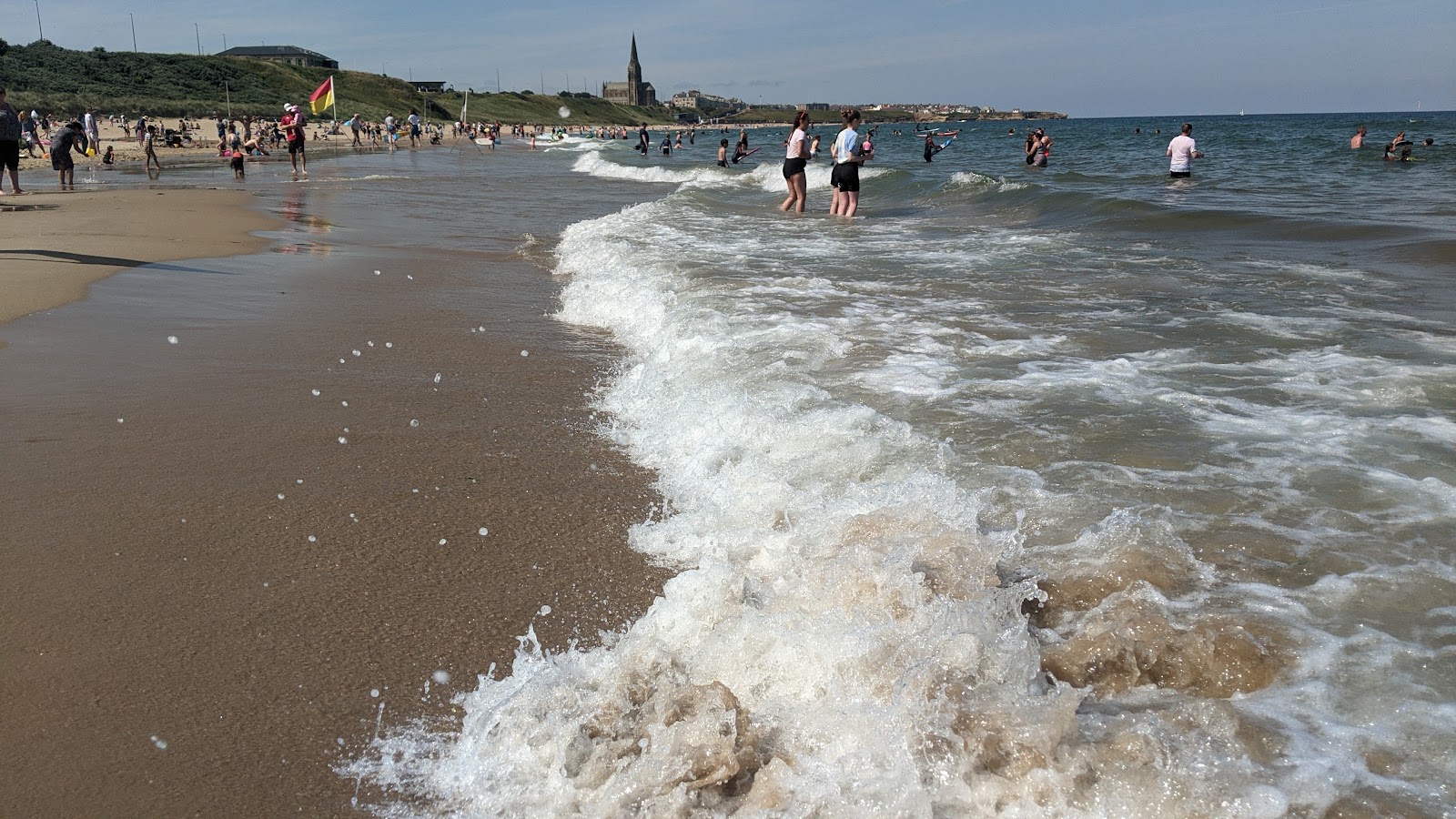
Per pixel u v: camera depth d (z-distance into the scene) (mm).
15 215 13672
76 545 3426
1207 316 6477
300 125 25500
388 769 2287
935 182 19219
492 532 3609
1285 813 1908
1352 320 6227
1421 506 3291
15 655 2742
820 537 3229
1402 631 2539
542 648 2807
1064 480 3619
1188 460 3793
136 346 6230
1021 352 5586
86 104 69312
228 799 2189
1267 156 31797
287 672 2686
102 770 2281
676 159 41844
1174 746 2096
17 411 4871
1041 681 2406
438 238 12500
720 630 2615
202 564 3307
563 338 6809
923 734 2133
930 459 3883
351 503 3844
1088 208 14023
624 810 2043
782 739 2203
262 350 6227
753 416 4449
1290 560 2945
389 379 5652
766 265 8992
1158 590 2791
